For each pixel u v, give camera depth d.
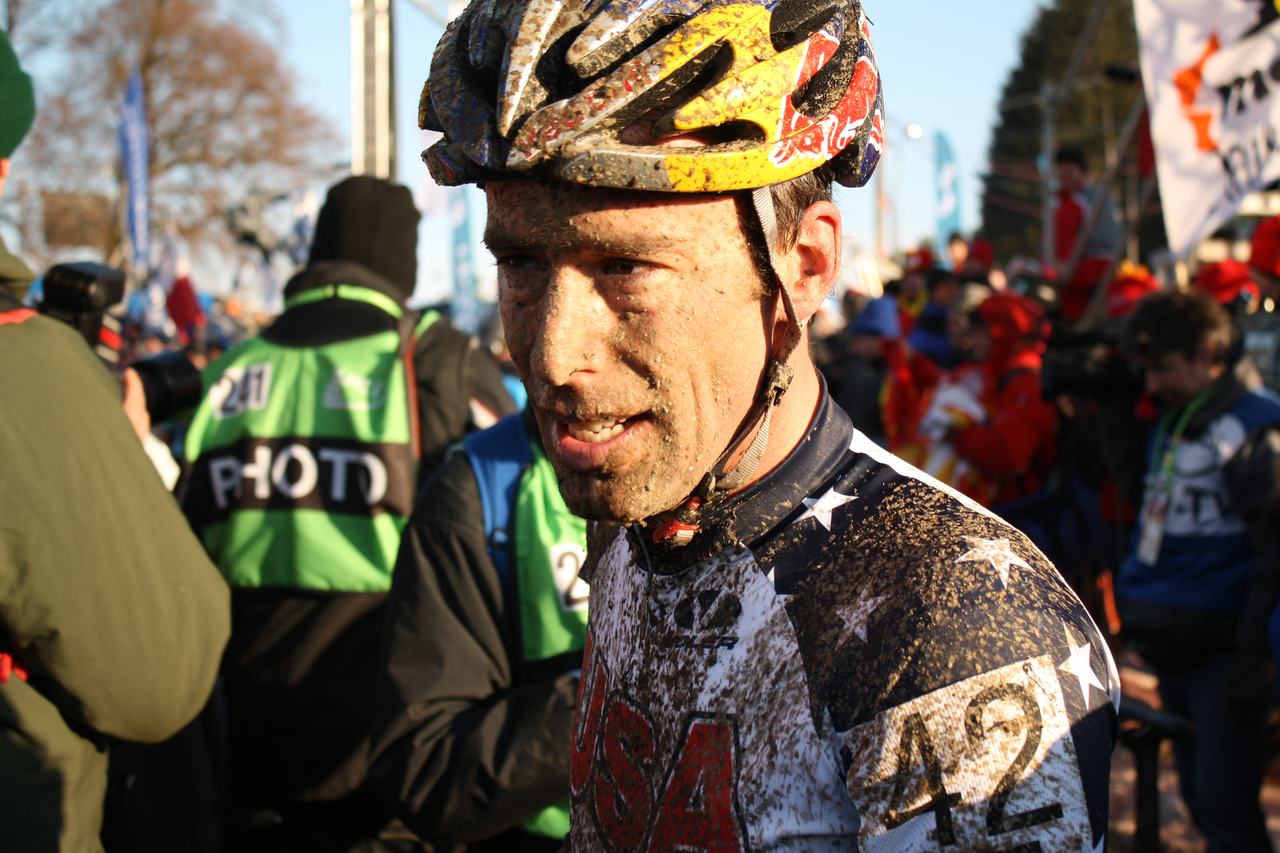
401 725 1.90
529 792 1.82
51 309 2.24
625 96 0.94
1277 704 3.93
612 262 0.98
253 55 28.31
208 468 2.51
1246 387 3.41
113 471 1.74
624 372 0.98
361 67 9.16
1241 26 3.73
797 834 0.94
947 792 0.87
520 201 0.98
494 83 1.03
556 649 1.97
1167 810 4.54
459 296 11.91
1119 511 4.45
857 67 1.07
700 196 0.97
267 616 2.41
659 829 1.03
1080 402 4.62
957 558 0.94
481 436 2.11
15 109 1.98
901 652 0.91
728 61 0.97
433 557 2.01
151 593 1.75
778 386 1.03
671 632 1.08
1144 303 3.57
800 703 0.96
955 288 6.64
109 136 26.98
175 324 10.97
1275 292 4.38
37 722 1.69
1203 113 3.79
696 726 1.02
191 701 1.86
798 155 0.98
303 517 2.41
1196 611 3.39
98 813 1.83
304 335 2.58
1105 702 0.92
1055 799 0.86
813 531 1.03
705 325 0.98
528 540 1.99
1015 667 0.89
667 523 1.07
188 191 28.22
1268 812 4.42
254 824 2.40
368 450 2.45
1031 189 43.22
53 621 1.65
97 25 26.91
